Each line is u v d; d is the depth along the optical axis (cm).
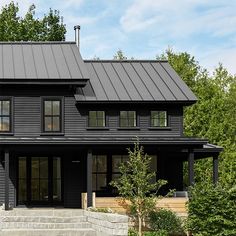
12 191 2684
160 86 2872
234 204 2203
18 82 2664
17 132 2708
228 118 4391
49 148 2511
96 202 2402
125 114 2792
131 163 2430
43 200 2723
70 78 2678
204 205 2206
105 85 2858
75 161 2747
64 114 2742
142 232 2250
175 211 2403
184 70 4278
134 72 3016
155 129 2784
